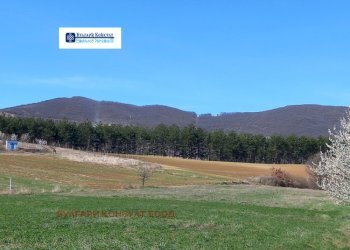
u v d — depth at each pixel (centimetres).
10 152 10088
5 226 2230
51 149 11525
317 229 2627
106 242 1880
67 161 9338
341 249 2072
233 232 2355
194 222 2628
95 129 16688
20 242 1819
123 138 17038
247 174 9969
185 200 4547
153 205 3709
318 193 5781
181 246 1891
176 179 8194
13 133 14912
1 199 3850
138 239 1991
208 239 2098
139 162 10331
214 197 4981
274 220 3061
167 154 17262
